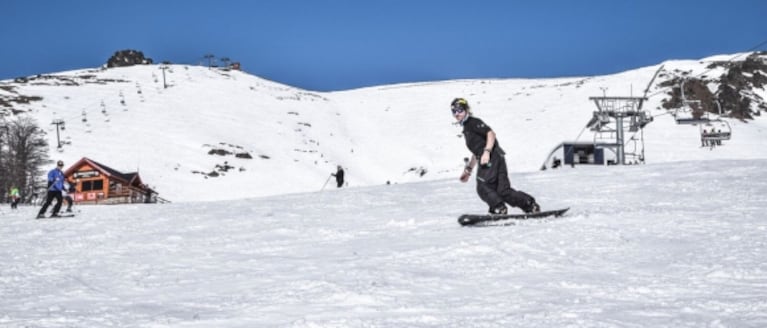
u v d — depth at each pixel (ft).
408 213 44.55
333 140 343.67
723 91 355.56
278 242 31.99
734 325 12.07
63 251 32.37
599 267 19.95
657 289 16.14
